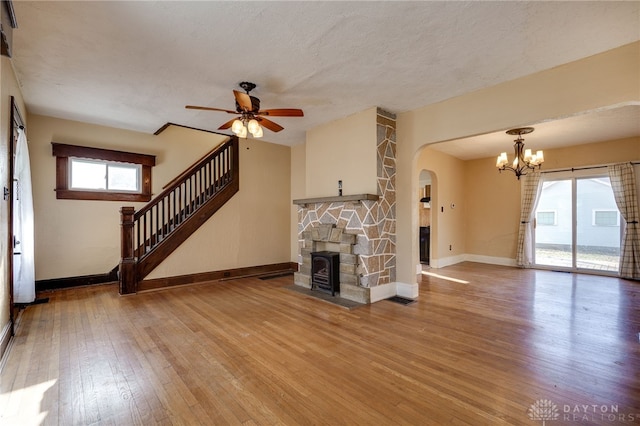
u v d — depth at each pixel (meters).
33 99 3.99
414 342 2.85
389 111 4.45
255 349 2.70
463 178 7.85
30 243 3.82
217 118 4.75
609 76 2.77
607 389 2.07
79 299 4.26
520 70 3.17
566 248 6.45
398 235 4.55
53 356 2.54
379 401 1.94
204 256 5.44
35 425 1.71
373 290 4.17
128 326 3.24
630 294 4.52
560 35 2.54
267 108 4.28
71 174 4.93
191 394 2.01
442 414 1.81
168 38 2.61
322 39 2.63
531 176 6.77
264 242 6.35
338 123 4.78
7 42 2.16
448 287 5.00
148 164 5.61
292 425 1.72
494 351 2.66
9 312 2.88
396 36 2.58
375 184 4.24
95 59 2.97
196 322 3.38
